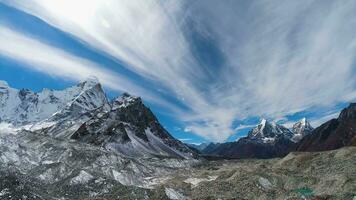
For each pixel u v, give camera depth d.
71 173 111.19
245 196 99.94
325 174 114.12
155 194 94.88
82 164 146.25
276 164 151.88
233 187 107.88
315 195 88.75
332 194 88.31
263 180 108.81
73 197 94.62
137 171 157.38
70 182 104.75
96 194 98.12
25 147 152.88
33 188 87.81
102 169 138.75
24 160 136.00
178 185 120.31
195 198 96.50
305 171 125.31
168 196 94.94
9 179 83.62
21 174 102.31
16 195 78.00
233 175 125.50
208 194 103.12
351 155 128.50
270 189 103.31
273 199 95.00
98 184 104.50
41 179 107.81
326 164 126.62
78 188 101.50
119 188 99.69
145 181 142.25
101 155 157.50
